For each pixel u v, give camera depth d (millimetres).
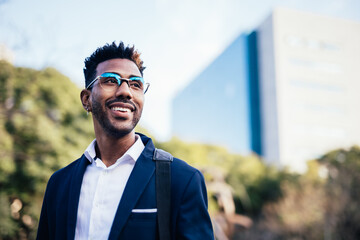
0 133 5453
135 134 1299
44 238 1247
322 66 38781
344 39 40125
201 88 54594
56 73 6125
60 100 6160
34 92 5859
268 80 38875
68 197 1159
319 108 37406
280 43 38188
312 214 13641
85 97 1298
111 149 1186
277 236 13617
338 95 38250
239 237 12391
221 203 8477
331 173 16188
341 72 39062
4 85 5316
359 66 39875
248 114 39781
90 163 1215
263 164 17125
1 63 4848
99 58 1232
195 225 1006
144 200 1024
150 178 1064
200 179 1100
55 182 1264
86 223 1074
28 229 5520
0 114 5535
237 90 42188
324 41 39562
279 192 15336
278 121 35781
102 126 1158
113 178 1109
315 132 36469
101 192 1093
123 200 1019
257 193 15297
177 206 1021
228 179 13930
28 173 5500
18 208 5594
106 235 1022
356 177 14211
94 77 1225
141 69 1271
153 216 1010
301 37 38969
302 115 36594
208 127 50438
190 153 11188
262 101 39688
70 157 5875
